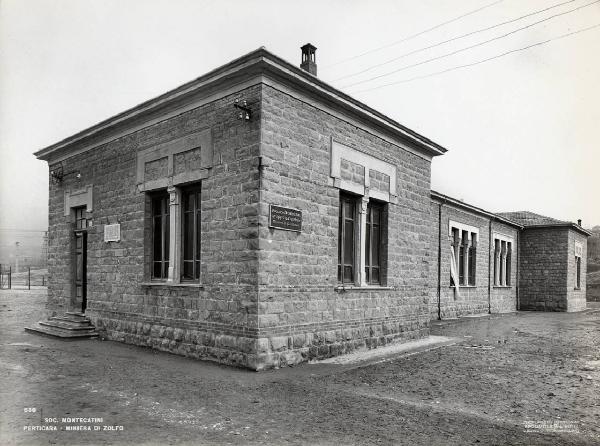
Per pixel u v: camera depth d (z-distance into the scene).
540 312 26.83
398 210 12.96
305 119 10.04
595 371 9.37
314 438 5.40
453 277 20.61
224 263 9.48
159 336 10.88
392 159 12.77
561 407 6.86
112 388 7.34
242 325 9.03
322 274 10.27
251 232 9.02
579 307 29.69
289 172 9.58
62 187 15.12
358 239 11.57
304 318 9.75
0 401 6.56
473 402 7.06
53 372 8.34
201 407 6.45
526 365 9.92
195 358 9.88
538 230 28.50
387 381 8.28
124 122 12.16
